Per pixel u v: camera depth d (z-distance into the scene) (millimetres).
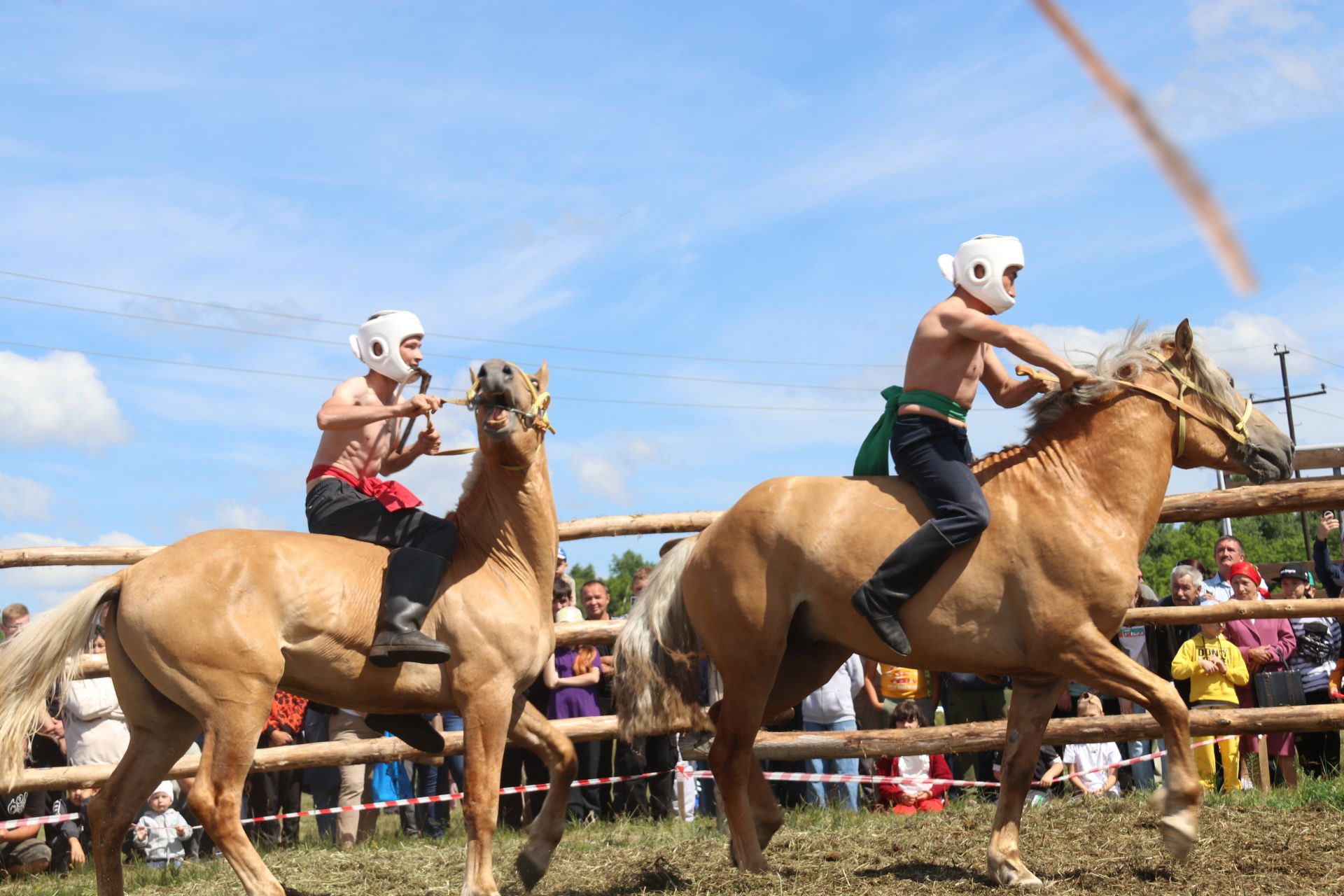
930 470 5188
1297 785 7371
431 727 5645
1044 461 5273
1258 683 7688
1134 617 7066
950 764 9297
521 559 5188
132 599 4746
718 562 5477
